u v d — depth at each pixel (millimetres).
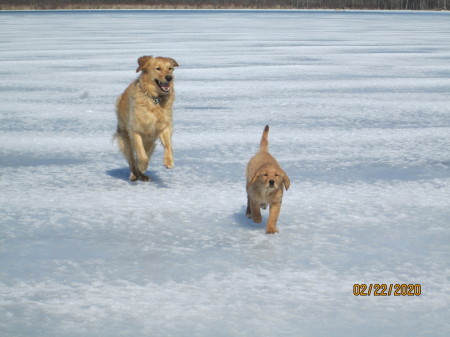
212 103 12781
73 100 13047
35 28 40906
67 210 8969
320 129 11289
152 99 9484
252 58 20906
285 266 8141
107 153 10445
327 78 16000
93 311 7703
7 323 7609
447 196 9219
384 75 16625
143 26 43844
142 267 8133
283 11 98438
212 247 8383
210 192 9336
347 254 8289
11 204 9078
